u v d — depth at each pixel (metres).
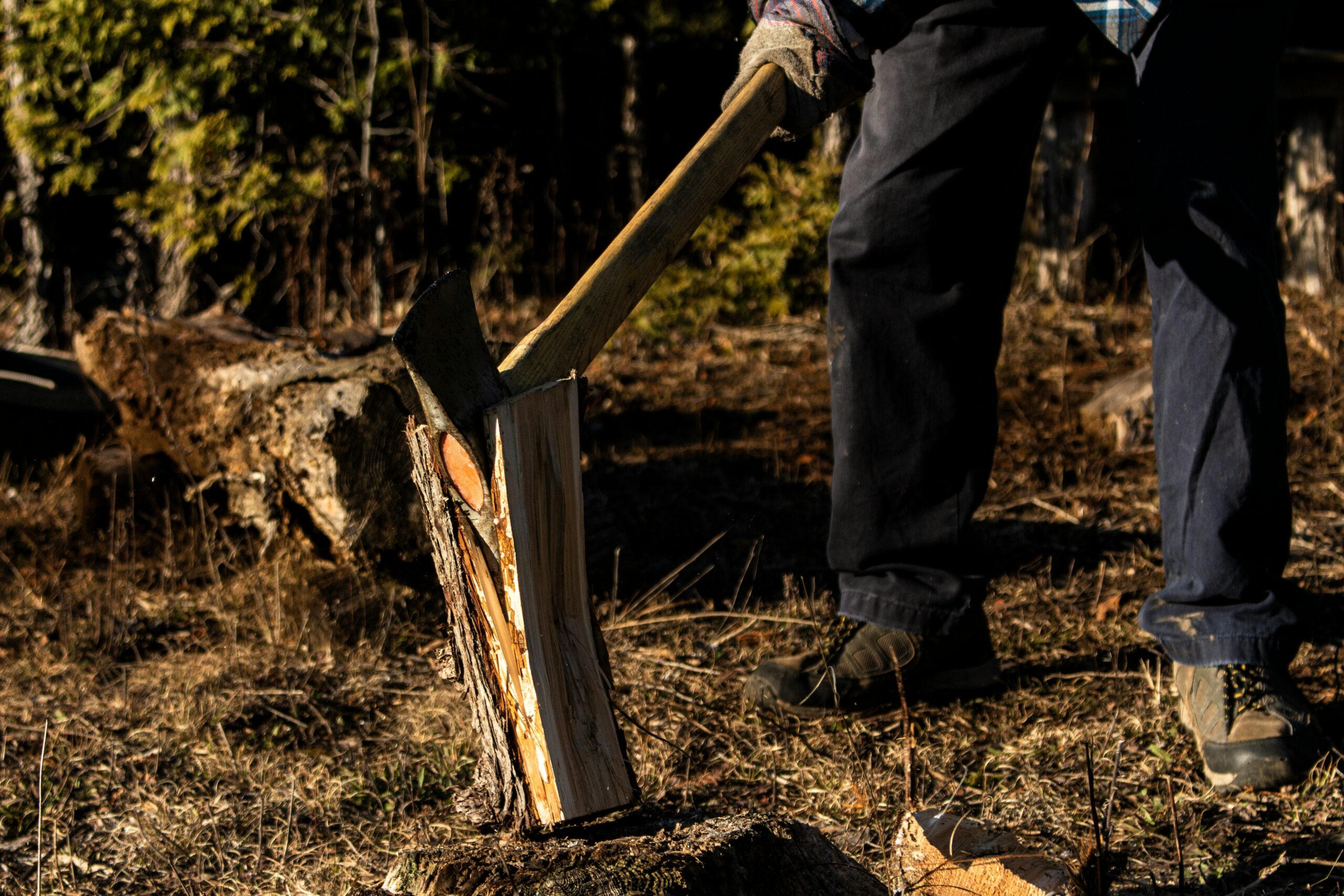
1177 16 1.97
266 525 3.38
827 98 1.65
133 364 3.69
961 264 2.22
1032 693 2.45
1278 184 2.09
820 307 7.51
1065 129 7.57
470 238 8.73
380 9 7.46
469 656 1.29
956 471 2.31
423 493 1.27
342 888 1.85
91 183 7.10
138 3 6.69
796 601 3.06
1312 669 2.47
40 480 4.36
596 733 1.25
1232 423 1.97
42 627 3.12
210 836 2.09
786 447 4.75
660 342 6.91
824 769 2.18
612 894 1.18
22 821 2.17
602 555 3.55
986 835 1.53
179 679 2.74
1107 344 6.38
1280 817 1.91
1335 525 3.52
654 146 9.08
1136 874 1.77
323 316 7.23
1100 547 3.50
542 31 7.89
